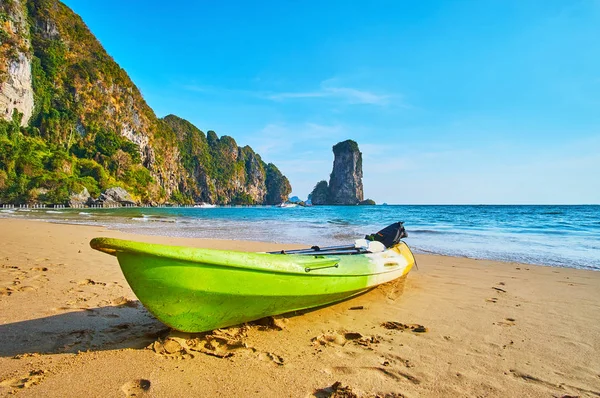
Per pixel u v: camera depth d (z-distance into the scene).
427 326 3.94
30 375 2.64
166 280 2.91
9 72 75.88
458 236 14.23
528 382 2.72
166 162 128.25
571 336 3.66
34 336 3.38
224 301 3.21
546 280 6.30
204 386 2.56
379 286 5.71
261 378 2.70
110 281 5.64
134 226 19.53
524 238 13.48
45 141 82.81
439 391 2.57
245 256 3.32
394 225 6.33
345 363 2.99
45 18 96.31
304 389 2.56
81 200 68.44
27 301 4.48
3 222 18.92
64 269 6.46
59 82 93.19
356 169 179.12
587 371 2.91
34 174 68.56
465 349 3.32
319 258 4.14
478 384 2.68
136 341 3.29
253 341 3.40
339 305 4.68
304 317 4.17
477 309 4.57
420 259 8.57
